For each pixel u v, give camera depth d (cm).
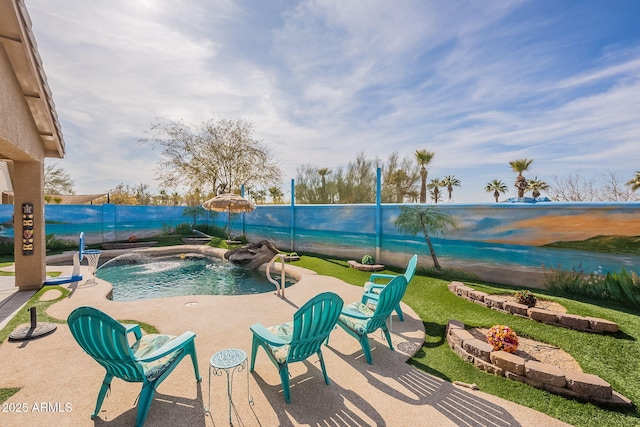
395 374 338
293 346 291
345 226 1086
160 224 1780
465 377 332
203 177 2036
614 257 527
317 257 1157
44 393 293
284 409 273
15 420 253
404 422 258
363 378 329
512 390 304
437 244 807
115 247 1450
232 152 2023
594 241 551
